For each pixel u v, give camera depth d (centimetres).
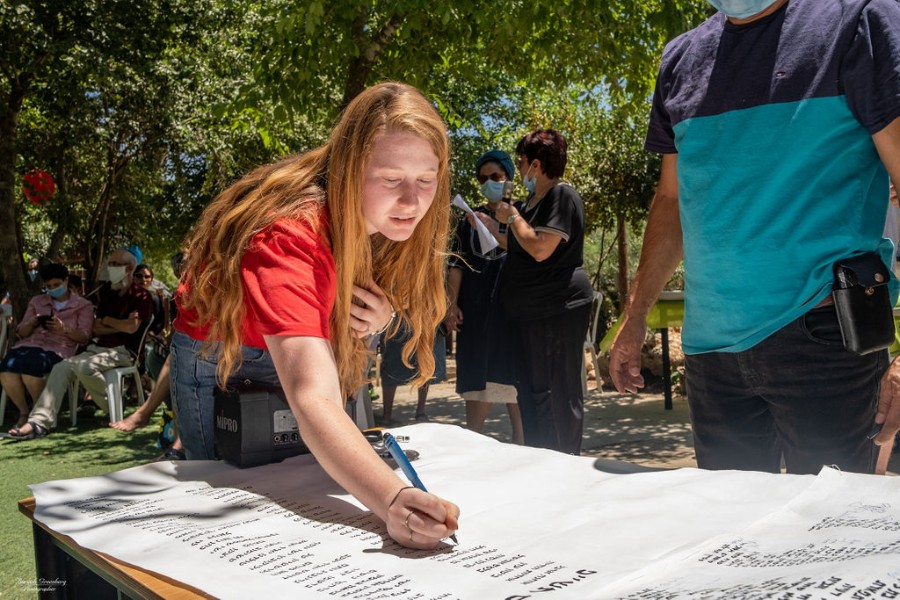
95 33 950
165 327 856
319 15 639
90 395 744
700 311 200
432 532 115
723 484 139
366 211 150
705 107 195
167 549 120
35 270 1388
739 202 189
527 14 722
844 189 180
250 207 155
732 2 186
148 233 1956
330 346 146
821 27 180
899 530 108
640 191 1343
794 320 184
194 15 1061
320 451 132
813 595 84
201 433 217
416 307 181
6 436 687
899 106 166
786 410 189
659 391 843
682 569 103
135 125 1346
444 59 933
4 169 995
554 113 1408
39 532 146
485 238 472
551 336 405
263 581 106
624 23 798
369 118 147
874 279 175
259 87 798
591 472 154
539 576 104
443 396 883
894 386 160
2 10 896
